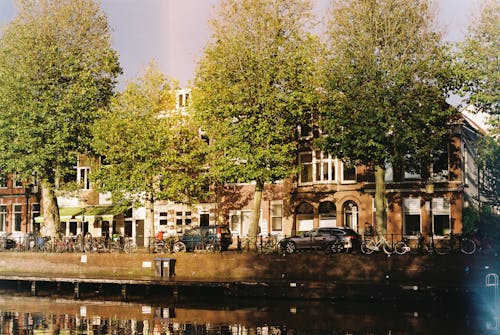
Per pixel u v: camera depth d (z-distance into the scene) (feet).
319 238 144.97
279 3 149.48
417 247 143.95
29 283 152.46
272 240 151.02
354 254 125.39
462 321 101.91
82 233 190.60
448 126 145.59
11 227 214.48
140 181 156.25
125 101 162.20
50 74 162.20
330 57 141.28
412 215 162.61
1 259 160.35
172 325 104.53
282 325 102.01
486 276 110.73
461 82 134.92
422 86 135.33
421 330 95.86
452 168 158.81
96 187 171.32
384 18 137.69
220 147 147.23
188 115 163.53
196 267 139.13
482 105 132.77
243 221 183.73
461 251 123.03
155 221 196.03
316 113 150.00
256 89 146.30
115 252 150.30
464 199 161.58
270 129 144.87
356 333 95.04
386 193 164.55
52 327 105.29
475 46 131.75
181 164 160.25
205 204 188.85
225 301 124.47
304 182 176.35
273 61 145.69
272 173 143.43
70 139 161.68
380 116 130.62
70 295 142.31
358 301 117.08
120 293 139.95
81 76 161.58
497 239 130.41
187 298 131.44
